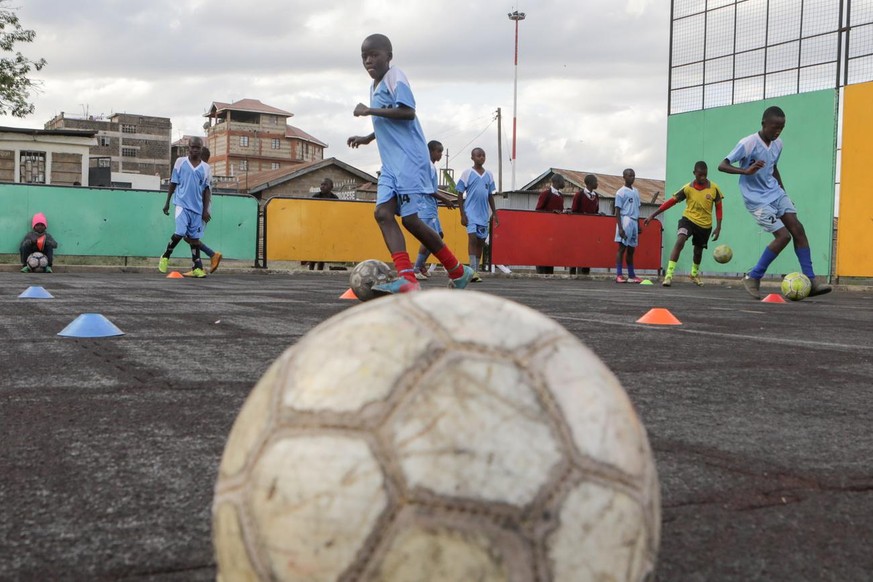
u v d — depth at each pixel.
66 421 2.21
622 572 0.88
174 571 1.25
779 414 2.50
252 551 0.88
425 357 0.90
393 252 5.39
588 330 4.74
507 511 0.83
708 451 2.03
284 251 13.88
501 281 12.81
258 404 0.96
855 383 3.10
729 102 13.92
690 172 14.67
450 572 0.81
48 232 12.71
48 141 26.66
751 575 1.29
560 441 0.88
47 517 1.47
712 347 4.05
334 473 0.85
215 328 4.46
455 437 0.84
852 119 12.02
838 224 12.20
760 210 7.91
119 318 4.92
